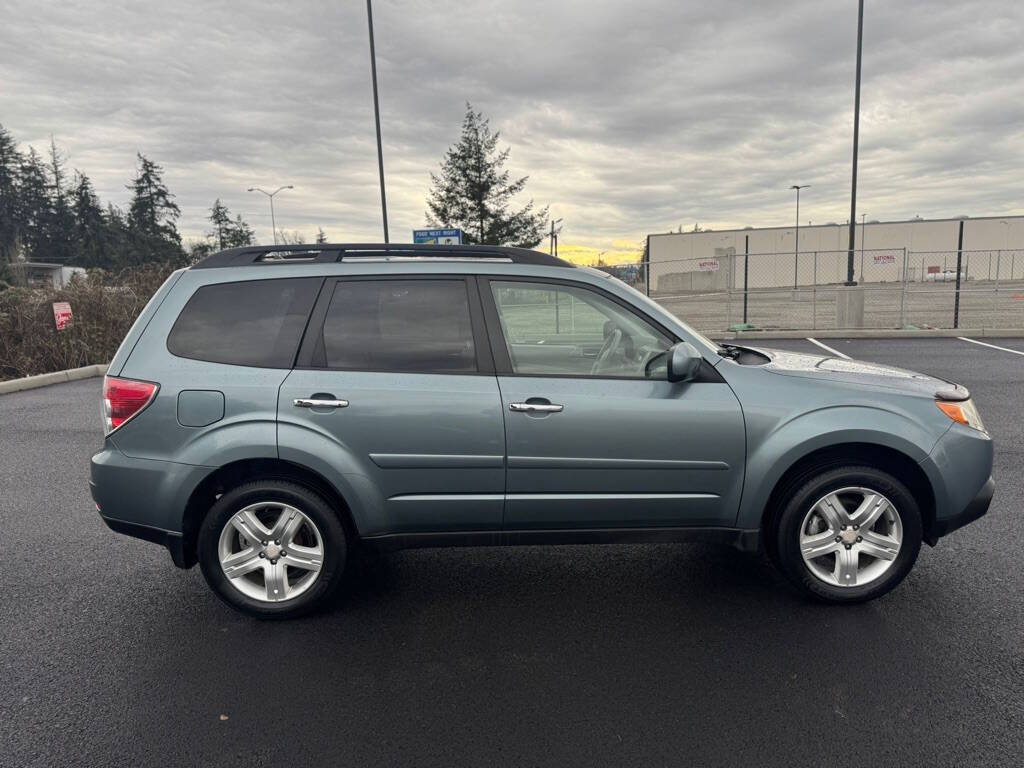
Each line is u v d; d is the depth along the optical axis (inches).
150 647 125.5
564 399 130.0
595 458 130.9
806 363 147.6
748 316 918.4
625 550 168.6
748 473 131.9
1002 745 94.6
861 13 648.4
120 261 2802.7
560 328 137.3
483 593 146.0
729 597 141.9
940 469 131.1
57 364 502.6
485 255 141.7
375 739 98.3
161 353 132.3
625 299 137.7
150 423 129.3
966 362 453.1
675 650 121.5
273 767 92.7
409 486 131.3
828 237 1892.2
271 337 133.3
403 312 135.0
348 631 130.6
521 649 123.0
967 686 108.5
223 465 128.7
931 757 92.5
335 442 128.6
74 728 101.5
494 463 130.4
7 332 496.1
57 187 3034.0
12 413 358.0
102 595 147.7
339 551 133.6
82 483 231.8
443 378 131.4
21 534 185.0
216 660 120.6
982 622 128.7
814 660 117.0
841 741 96.1
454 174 1049.5
